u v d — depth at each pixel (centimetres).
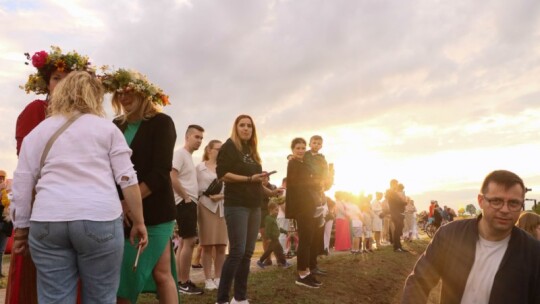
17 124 357
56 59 359
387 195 1444
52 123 303
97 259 287
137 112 389
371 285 923
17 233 304
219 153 552
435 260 316
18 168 298
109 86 377
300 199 739
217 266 667
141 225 322
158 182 373
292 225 1149
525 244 293
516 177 293
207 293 634
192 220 630
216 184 653
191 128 641
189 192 628
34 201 301
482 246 303
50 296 281
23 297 319
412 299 313
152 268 377
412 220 2003
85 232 281
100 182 295
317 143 758
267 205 916
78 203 282
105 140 305
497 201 291
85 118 307
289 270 865
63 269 284
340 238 1445
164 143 383
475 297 302
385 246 1633
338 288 817
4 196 818
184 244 627
